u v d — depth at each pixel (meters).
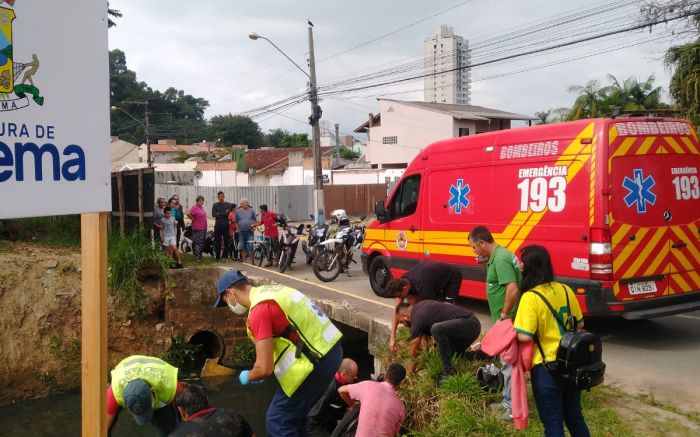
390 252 10.55
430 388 5.92
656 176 7.32
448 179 9.23
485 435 4.98
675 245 7.38
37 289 11.41
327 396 6.64
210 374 11.84
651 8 15.43
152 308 12.48
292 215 34.53
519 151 8.01
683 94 16.41
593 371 3.92
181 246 17.19
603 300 6.97
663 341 7.72
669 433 4.79
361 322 8.66
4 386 10.62
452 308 6.11
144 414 4.80
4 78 2.42
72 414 9.88
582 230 7.14
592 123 7.18
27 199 2.50
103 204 2.78
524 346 4.10
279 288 4.47
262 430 8.63
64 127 2.63
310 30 23.34
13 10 2.44
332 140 93.25
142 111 73.88
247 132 87.50
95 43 2.73
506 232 8.12
